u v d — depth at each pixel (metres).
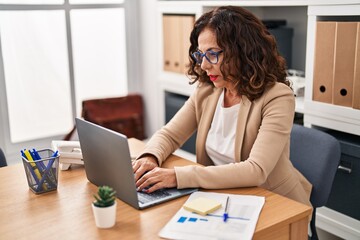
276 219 1.26
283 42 2.67
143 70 3.44
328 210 2.18
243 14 1.64
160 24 3.04
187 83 2.85
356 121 1.94
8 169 1.74
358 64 1.89
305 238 1.35
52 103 3.27
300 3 2.06
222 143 1.75
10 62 3.06
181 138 1.87
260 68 1.60
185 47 2.82
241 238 1.15
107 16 3.37
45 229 1.24
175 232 1.19
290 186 1.65
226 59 1.59
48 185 1.50
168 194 1.43
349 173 2.04
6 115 3.08
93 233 1.21
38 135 3.26
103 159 1.41
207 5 2.57
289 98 1.62
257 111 1.62
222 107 1.76
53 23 3.16
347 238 2.12
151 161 1.67
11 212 1.36
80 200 1.43
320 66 2.05
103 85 3.48
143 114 3.49
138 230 1.21
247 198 1.39
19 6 2.99
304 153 1.79
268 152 1.52
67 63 3.27
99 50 3.40
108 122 3.28
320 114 2.09
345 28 1.91
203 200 1.35
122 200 1.40
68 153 1.69
